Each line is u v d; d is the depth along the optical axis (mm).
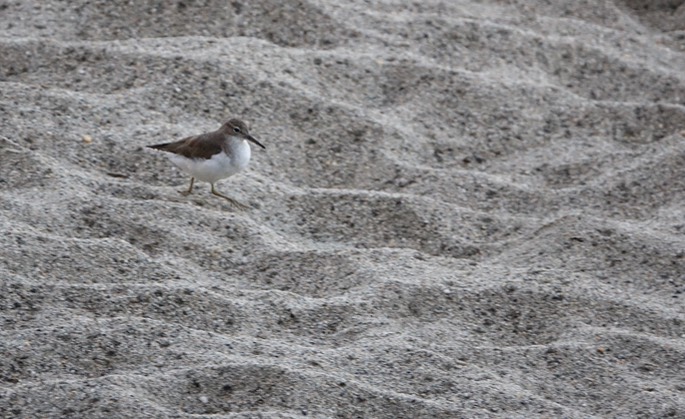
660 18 19906
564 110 15648
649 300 11344
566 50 17297
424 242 12414
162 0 16578
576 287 11328
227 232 11945
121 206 11977
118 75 14711
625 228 12586
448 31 17125
